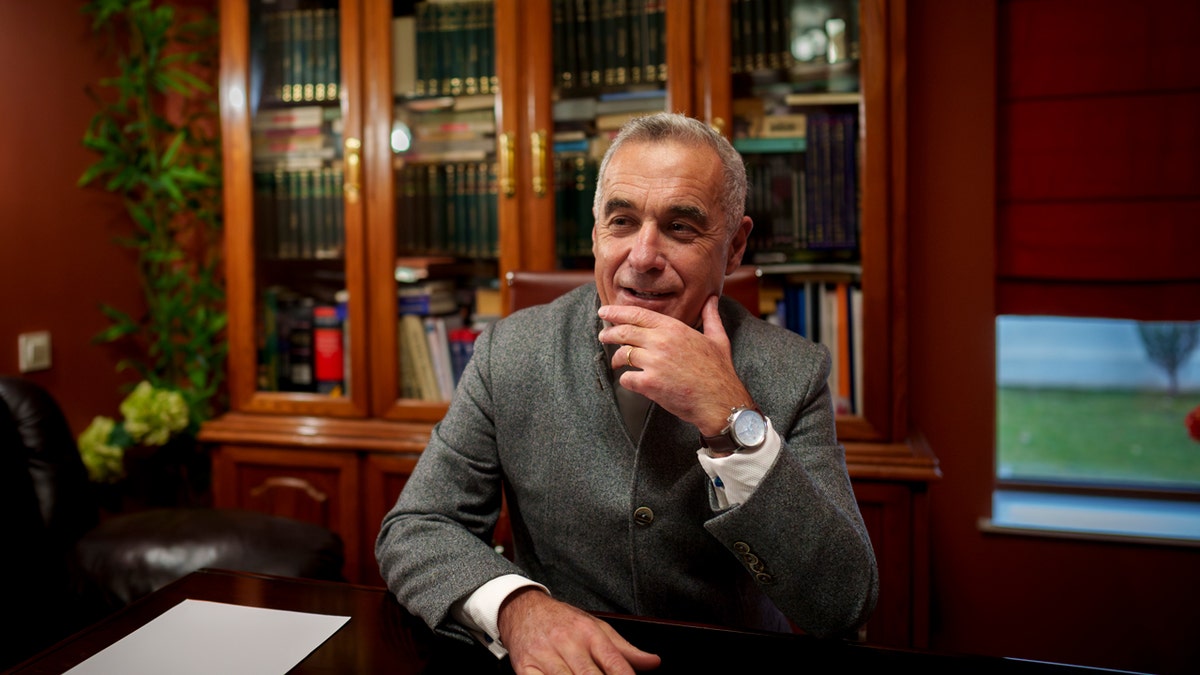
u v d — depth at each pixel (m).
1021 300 2.32
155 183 2.58
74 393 2.52
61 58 2.45
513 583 0.88
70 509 1.59
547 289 1.52
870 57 1.95
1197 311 2.20
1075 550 2.27
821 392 1.07
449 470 1.09
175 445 2.57
